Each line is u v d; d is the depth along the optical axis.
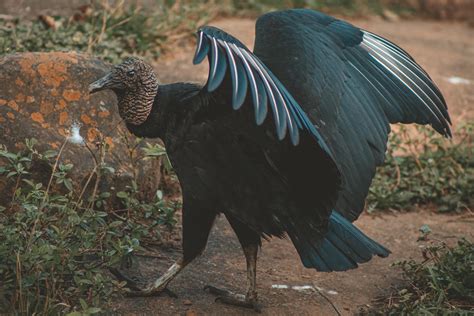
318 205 10.79
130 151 13.30
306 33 11.77
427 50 26.97
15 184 12.70
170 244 13.42
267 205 11.02
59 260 10.66
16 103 13.34
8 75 13.48
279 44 11.58
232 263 13.27
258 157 10.75
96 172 12.48
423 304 11.91
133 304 11.59
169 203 13.36
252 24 26.30
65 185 12.00
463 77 24.38
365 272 13.44
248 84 9.11
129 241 11.41
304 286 12.74
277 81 9.39
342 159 11.20
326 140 11.12
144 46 21.38
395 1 32.66
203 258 13.30
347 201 11.32
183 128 10.92
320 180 10.53
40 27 19.78
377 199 16.28
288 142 10.39
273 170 10.77
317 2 30.11
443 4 32.50
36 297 10.52
